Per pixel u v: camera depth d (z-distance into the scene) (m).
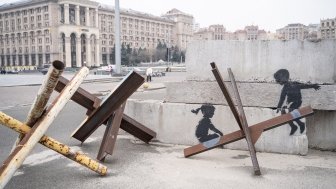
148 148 5.38
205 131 5.44
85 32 119.25
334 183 3.82
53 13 115.88
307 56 5.00
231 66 5.33
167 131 5.69
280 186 3.73
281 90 5.09
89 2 120.75
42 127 3.29
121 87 4.21
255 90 5.19
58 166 4.45
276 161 4.64
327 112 5.19
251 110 5.15
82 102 5.00
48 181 3.93
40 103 3.21
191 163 4.57
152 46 157.38
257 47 5.20
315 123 5.25
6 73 61.28
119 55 34.31
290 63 5.07
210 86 5.41
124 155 4.96
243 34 184.12
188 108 5.53
